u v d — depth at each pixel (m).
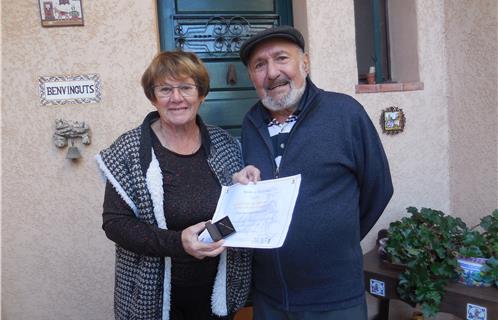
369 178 1.56
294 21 2.69
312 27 2.49
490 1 2.43
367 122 1.53
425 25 2.71
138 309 1.40
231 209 1.34
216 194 1.45
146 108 2.23
